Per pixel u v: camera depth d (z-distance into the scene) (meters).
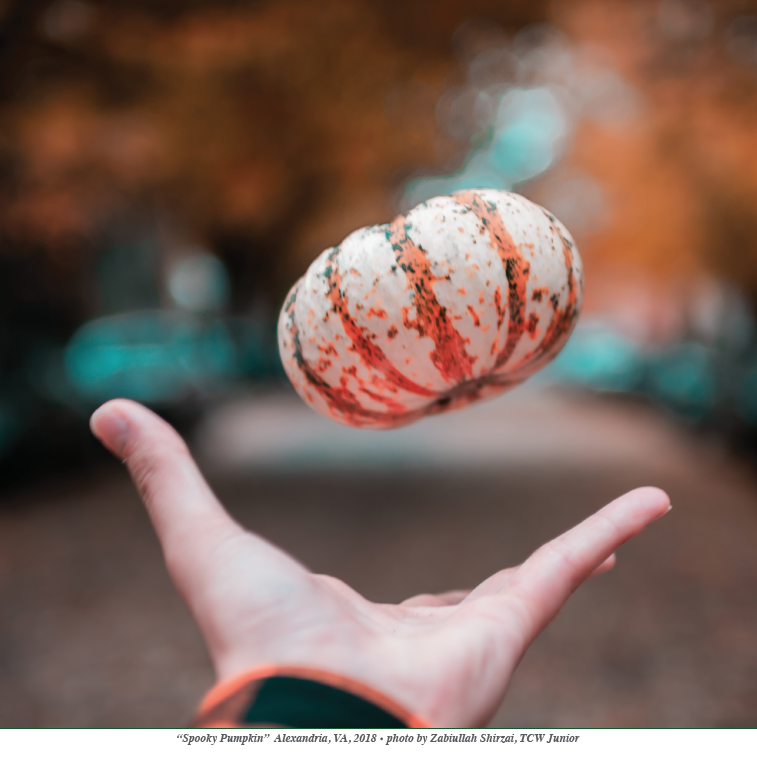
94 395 10.52
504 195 1.59
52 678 4.18
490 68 8.62
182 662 4.36
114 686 4.08
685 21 8.00
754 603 5.16
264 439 13.73
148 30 7.00
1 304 10.34
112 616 5.09
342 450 12.49
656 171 12.55
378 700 1.04
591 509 8.16
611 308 39.25
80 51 7.22
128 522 7.73
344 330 1.52
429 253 1.46
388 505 8.35
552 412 19.42
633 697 3.90
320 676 1.05
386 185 15.77
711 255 12.48
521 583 1.31
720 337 12.59
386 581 5.70
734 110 8.83
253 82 8.24
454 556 6.38
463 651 1.15
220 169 10.29
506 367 1.64
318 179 12.73
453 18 7.34
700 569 5.93
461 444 13.31
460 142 12.04
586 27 8.42
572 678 4.12
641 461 11.44
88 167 9.52
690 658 4.34
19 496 8.93
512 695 3.95
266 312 24.58
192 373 12.46
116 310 19.45
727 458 11.45
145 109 8.45
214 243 19.73
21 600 5.44
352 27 7.30
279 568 1.19
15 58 7.10
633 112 12.12
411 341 1.49
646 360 19.53
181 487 1.31
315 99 8.48
